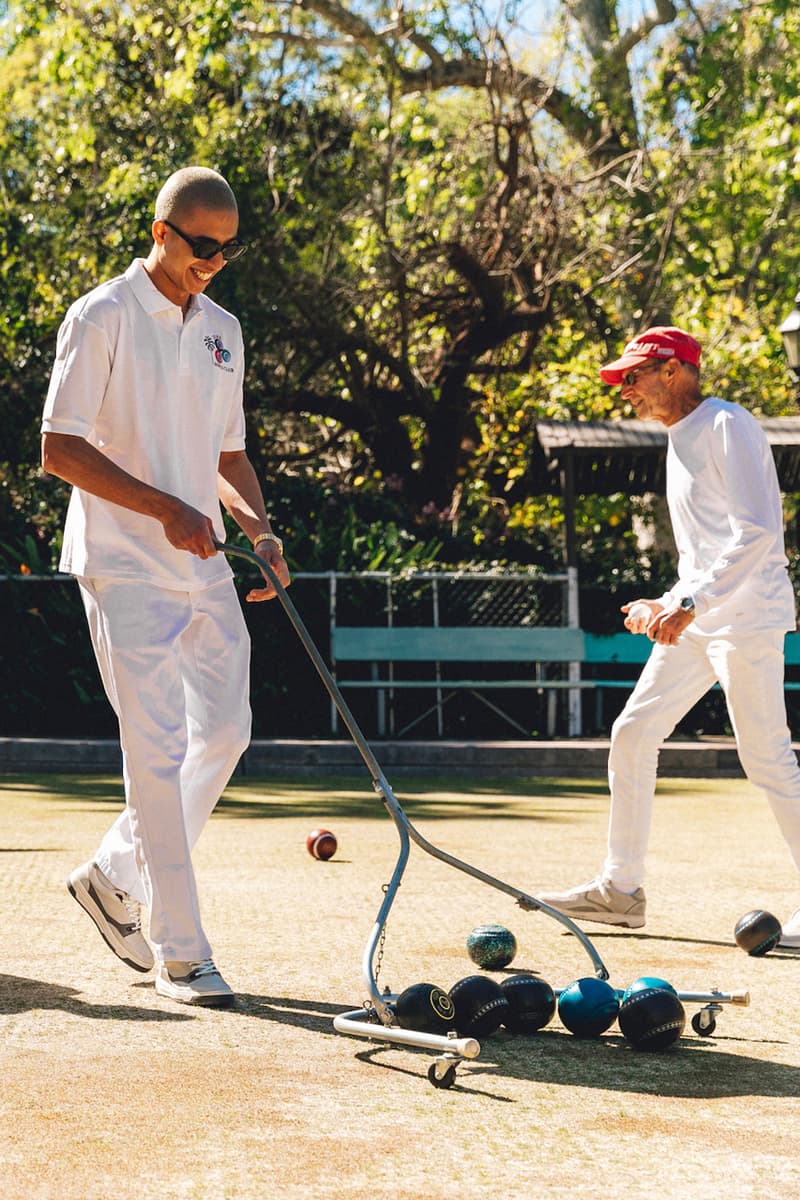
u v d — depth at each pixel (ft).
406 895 16.21
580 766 35.50
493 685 39.81
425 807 27.35
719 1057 9.83
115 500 11.01
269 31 54.90
